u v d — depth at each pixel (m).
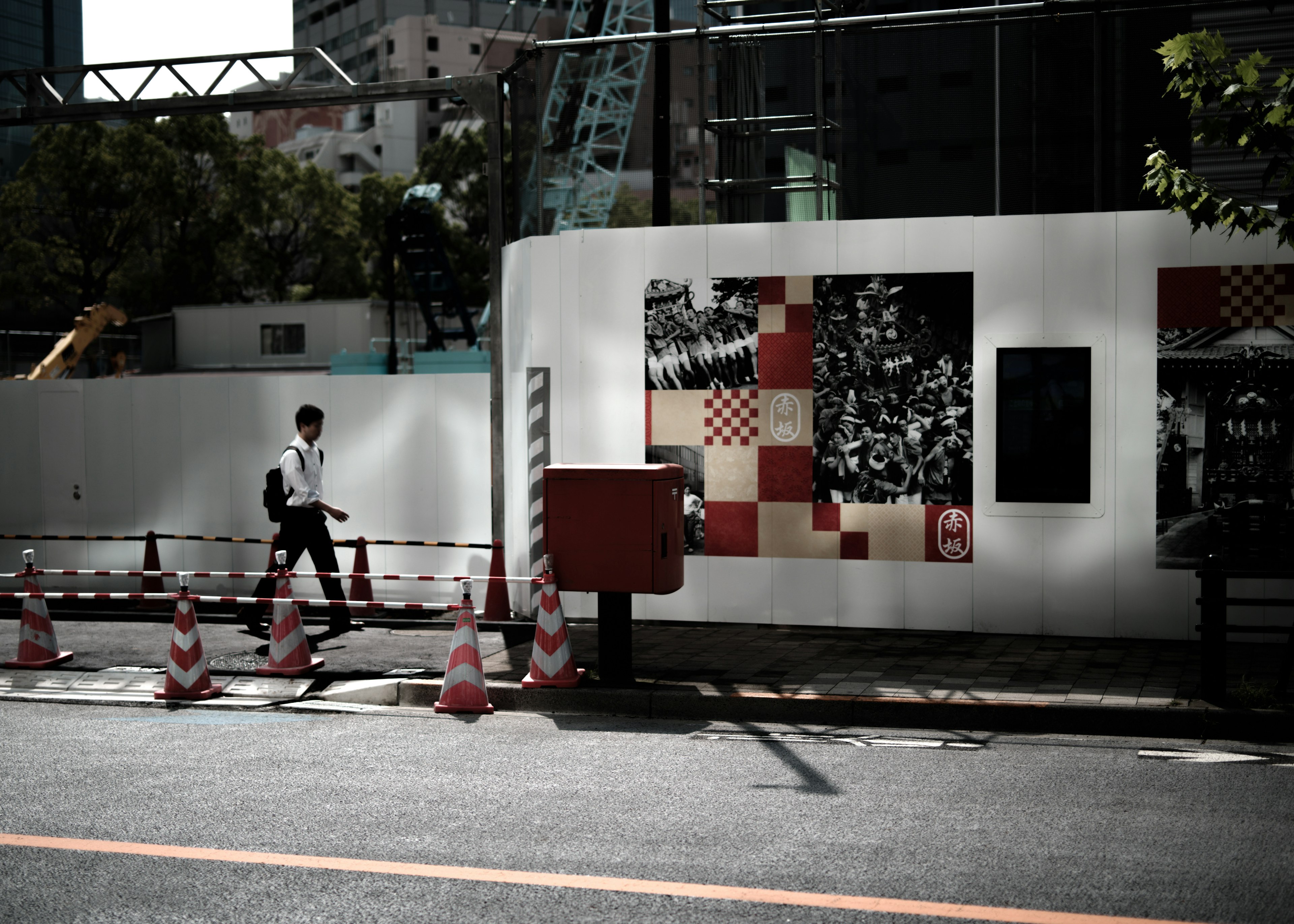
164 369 51.97
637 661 9.59
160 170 52.38
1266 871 4.95
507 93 13.41
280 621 9.48
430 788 6.38
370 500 13.05
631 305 11.48
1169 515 10.31
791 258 11.12
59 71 14.57
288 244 61.75
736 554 11.32
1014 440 10.66
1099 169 11.55
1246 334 10.14
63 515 14.20
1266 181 8.52
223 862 5.18
